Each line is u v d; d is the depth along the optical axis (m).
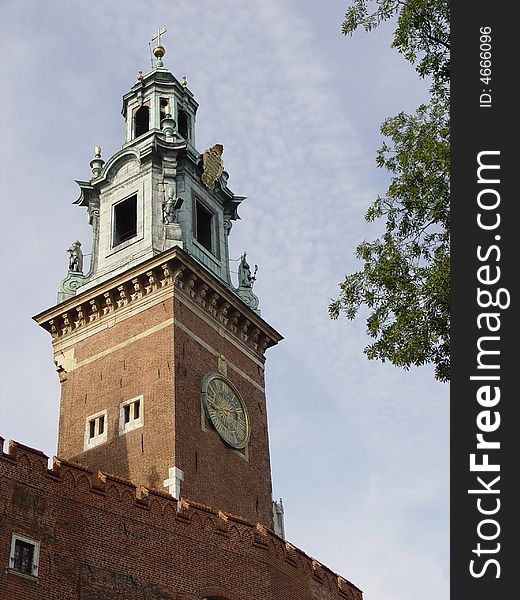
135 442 51.66
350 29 31.64
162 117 66.38
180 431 51.19
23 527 33.91
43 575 33.66
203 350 56.09
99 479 37.06
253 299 62.81
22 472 34.78
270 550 41.72
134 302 56.72
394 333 29.00
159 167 62.59
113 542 36.28
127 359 55.09
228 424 55.25
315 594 43.28
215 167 65.25
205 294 58.03
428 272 29.25
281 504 58.56
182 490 49.38
